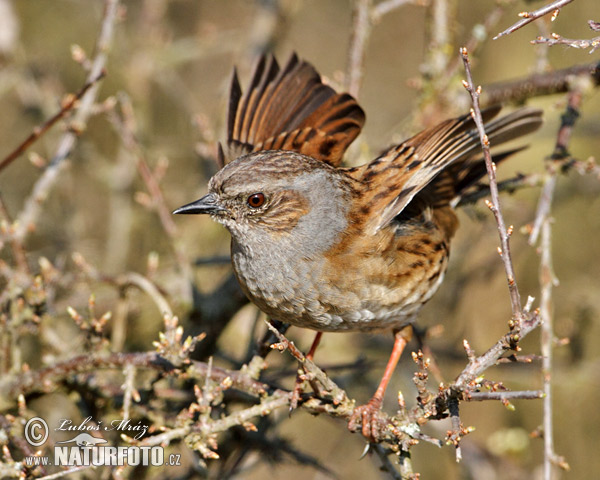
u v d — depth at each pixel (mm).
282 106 9164
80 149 12867
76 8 15148
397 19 17094
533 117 8438
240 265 8234
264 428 9297
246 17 15977
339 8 16719
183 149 13656
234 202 7969
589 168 8398
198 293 9781
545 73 9523
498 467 11445
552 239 13172
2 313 8797
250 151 8914
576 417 12414
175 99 14227
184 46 13695
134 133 11219
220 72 16078
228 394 8422
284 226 7961
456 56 10500
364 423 7344
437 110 10203
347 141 8781
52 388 8102
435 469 12523
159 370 7711
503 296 12750
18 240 8922
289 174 7969
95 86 9195
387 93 16625
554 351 12227
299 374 7008
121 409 8414
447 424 11289
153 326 11289
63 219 12977
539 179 8578
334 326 8242
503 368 12016
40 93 13133
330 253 7945
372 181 8211
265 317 9422
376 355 12219
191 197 12109
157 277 10805
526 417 12508
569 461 12375
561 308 12812
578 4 12656
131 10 15367
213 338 9859
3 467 7184
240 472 9555
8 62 12602
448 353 11953
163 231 12742
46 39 14977
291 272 8000
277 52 13172
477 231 12469
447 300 12617
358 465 13227
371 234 7977
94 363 7863
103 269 12586
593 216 13156
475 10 13820
